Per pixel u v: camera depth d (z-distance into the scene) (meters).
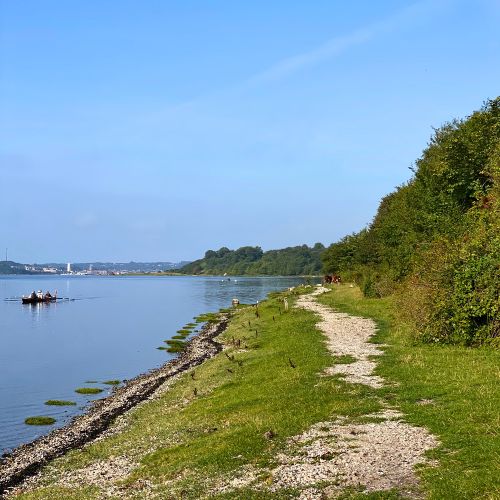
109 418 29.75
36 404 34.94
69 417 31.84
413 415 18.12
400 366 26.14
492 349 27.81
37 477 21.30
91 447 24.20
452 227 38.38
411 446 15.31
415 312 32.38
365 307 55.38
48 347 58.88
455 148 45.09
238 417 22.17
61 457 23.78
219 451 17.83
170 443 21.34
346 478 13.65
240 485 14.53
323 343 35.06
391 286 59.38
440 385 21.53
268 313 63.22
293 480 14.13
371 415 18.88
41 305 121.56
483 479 12.11
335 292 83.31
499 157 35.81
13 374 44.44
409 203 53.03
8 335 68.81
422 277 33.47
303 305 64.12
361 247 83.56
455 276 30.22
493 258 29.22
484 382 20.84
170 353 54.25
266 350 37.47
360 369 26.77
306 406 21.19
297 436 17.78
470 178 43.44
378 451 15.24
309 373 26.83
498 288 28.48
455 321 29.83
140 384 38.69
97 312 102.81
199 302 125.50
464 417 16.98
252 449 17.30
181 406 28.12
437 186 46.28
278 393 24.12
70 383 41.16
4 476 21.73
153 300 135.38
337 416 19.31
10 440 27.55
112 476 19.03
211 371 35.59
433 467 13.48
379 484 13.02
